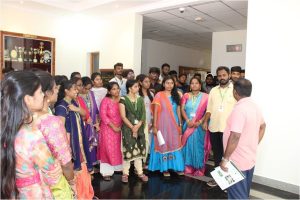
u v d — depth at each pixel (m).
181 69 9.73
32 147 1.14
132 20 5.27
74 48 6.28
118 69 4.63
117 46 5.60
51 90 1.49
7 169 1.10
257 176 3.54
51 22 5.83
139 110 3.45
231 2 4.43
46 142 1.27
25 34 5.25
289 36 3.27
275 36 3.37
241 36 6.55
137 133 3.42
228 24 6.03
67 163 1.32
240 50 6.58
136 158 3.39
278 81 3.35
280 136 3.35
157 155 3.65
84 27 6.35
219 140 3.37
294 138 3.25
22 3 5.04
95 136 3.56
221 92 3.37
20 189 1.15
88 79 3.53
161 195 3.03
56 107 2.60
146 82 3.89
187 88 5.02
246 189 2.08
